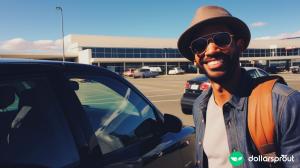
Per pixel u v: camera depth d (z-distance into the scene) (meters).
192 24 1.54
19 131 1.88
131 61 68.19
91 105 2.54
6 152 1.75
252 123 1.38
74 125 1.99
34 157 1.80
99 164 2.02
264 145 1.36
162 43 71.88
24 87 1.95
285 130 1.31
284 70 59.44
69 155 1.89
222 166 1.55
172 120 2.89
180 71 62.50
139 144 2.49
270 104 1.34
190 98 9.38
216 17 1.48
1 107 1.84
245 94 1.44
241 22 1.50
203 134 1.64
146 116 2.80
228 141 1.48
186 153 3.00
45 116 1.92
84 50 63.12
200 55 1.55
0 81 1.70
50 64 2.05
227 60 1.50
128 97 2.70
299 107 1.29
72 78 2.14
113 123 2.41
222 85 1.53
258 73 10.11
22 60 1.98
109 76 2.58
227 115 1.49
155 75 49.41
